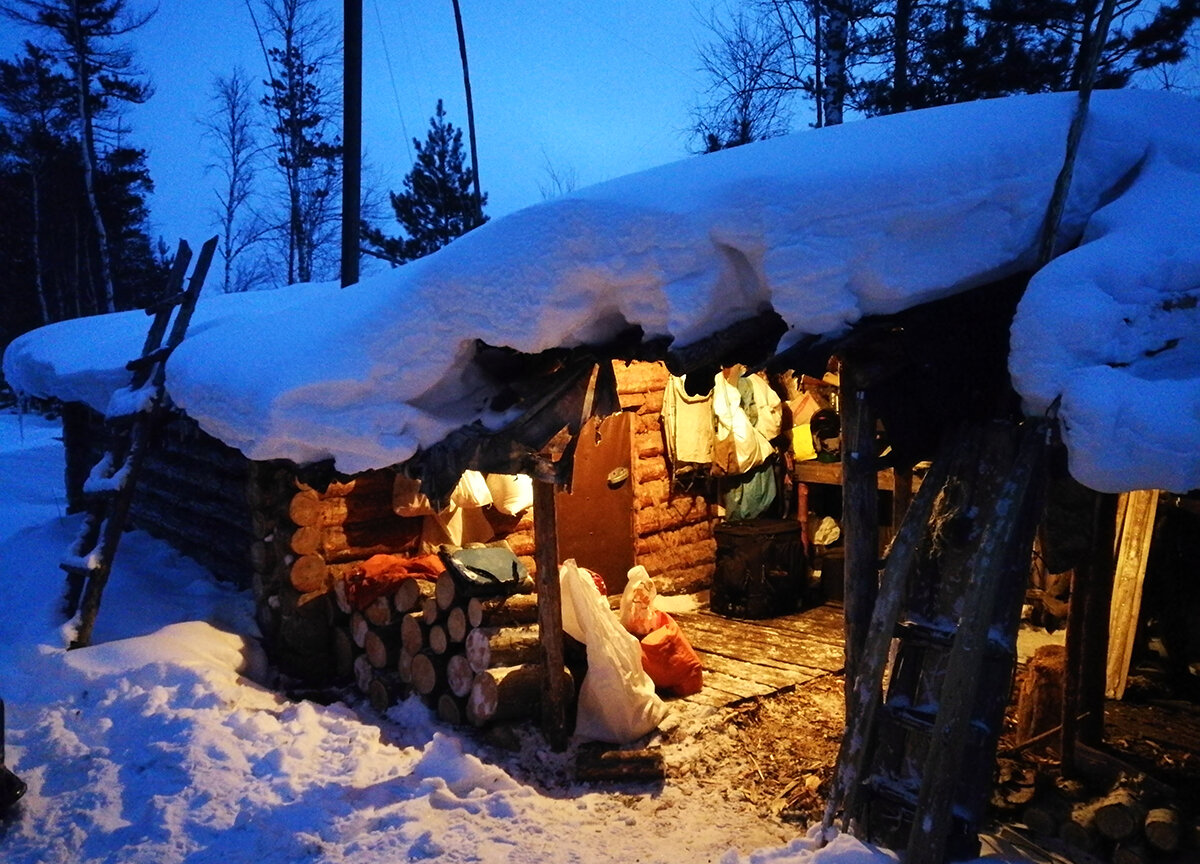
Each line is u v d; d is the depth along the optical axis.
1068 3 11.37
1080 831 3.80
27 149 25.42
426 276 4.34
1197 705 5.38
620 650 5.07
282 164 25.89
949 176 3.32
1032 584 6.82
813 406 7.79
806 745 4.98
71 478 9.59
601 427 7.34
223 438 5.39
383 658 5.70
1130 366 3.05
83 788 4.41
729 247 3.46
